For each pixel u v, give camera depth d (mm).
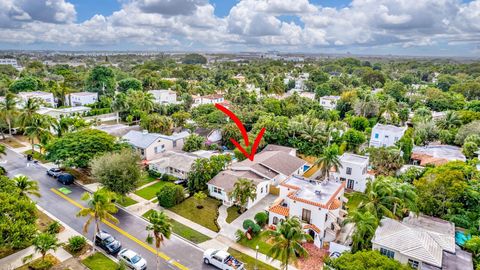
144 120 75938
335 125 75938
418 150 65938
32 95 100000
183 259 32125
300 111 96250
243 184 41281
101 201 31656
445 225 35094
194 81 174625
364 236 32000
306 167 59312
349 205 45875
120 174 41781
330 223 36844
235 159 59562
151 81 142125
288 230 26844
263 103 99688
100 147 50438
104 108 101312
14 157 60250
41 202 42750
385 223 33031
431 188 39812
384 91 132250
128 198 45250
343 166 50969
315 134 65438
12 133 75688
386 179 40469
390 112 87562
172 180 51688
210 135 72438
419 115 91062
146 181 51531
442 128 78375
